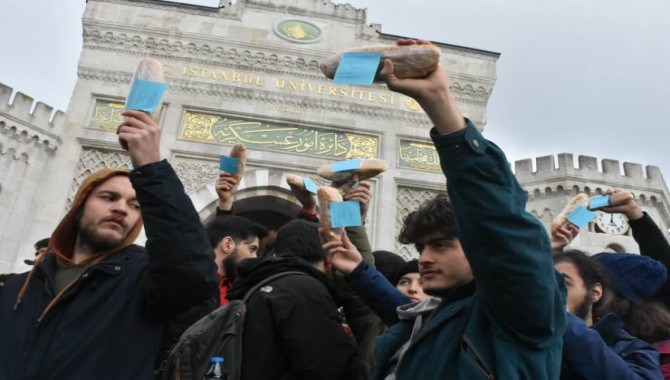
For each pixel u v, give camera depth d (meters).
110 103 18.73
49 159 17.41
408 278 4.98
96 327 2.89
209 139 18.67
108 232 3.25
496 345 2.28
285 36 20.70
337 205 3.87
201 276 2.90
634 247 18.83
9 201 16.17
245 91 19.58
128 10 20.16
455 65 21.06
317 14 21.50
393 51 2.21
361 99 20.14
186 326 4.14
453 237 2.88
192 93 19.31
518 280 2.14
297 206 18.33
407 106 20.23
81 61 19.12
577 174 19.92
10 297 3.04
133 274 3.15
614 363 2.91
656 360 3.40
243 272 3.89
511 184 2.24
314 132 19.48
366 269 3.83
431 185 18.98
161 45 19.78
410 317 3.05
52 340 2.82
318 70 20.34
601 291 4.17
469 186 2.18
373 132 19.62
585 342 2.97
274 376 3.31
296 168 18.72
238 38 20.34
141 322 2.99
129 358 2.85
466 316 2.54
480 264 2.21
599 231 19.12
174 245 2.86
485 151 2.21
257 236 5.84
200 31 20.22
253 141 18.92
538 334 2.22
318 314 3.43
